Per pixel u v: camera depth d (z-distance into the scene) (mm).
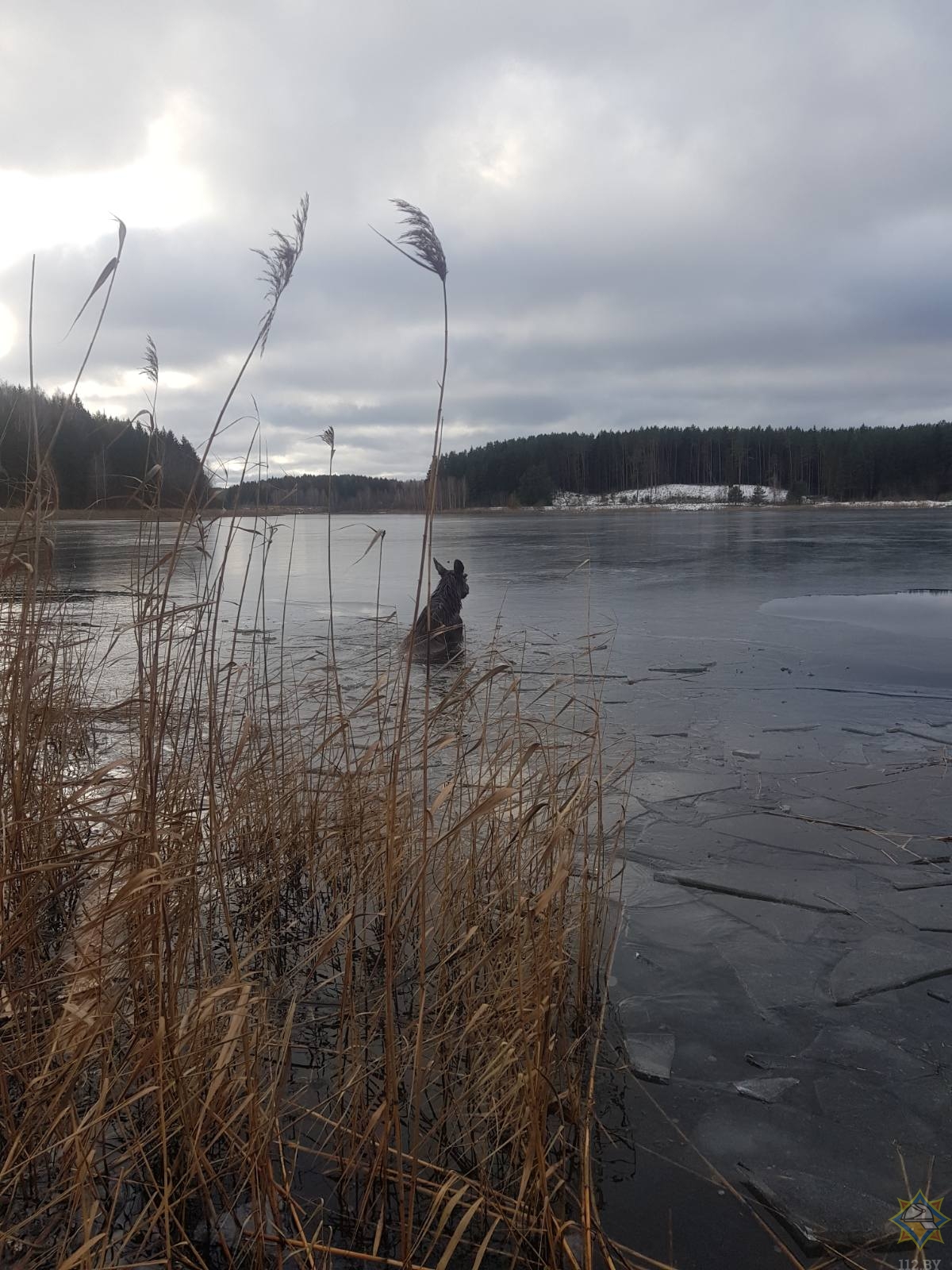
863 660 11219
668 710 8602
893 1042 3518
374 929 4180
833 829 5617
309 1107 3021
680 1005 3781
